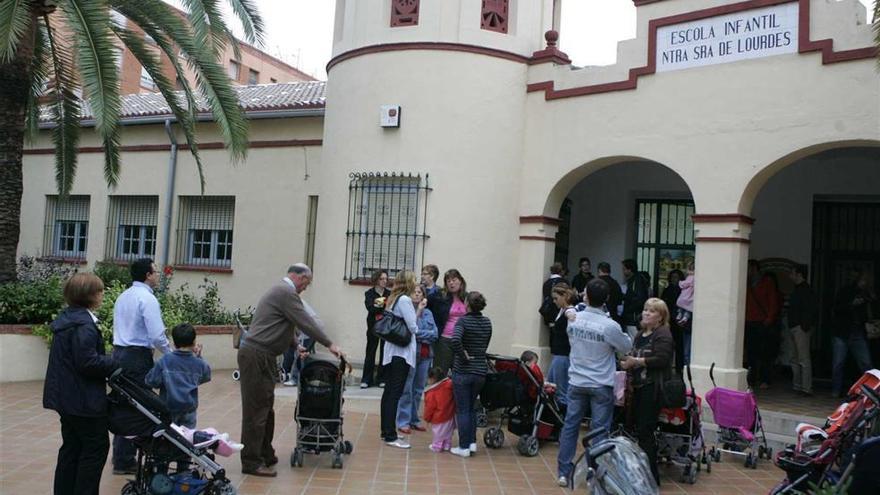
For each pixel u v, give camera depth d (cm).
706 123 1023
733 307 984
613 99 1116
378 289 1118
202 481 574
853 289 1117
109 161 1385
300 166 1579
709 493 729
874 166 1266
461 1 1189
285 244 1580
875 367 1214
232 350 1400
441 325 982
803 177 1316
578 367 717
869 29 902
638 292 1175
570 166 1155
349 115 1236
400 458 801
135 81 3272
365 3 1234
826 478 591
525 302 1184
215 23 1189
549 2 1274
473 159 1174
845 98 916
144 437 564
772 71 973
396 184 1198
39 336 1165
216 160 1680
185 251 1725
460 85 1178
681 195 1370
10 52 957
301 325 700
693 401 773
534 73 1209
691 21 1046
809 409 1001
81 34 1016
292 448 823
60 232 1956
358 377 1174
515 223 1198
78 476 534
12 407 952
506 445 893
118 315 681
